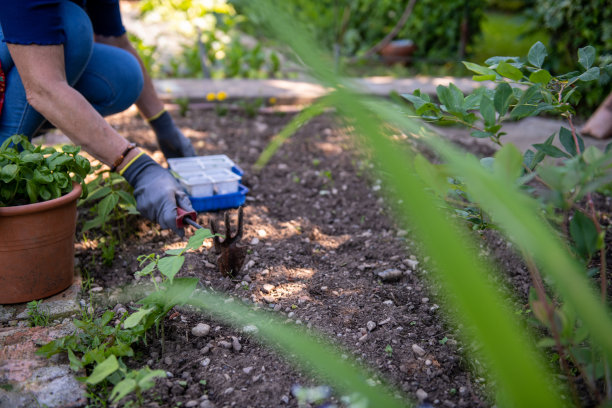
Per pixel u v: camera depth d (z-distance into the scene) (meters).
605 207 2.87
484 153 3.65
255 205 2.94
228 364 1.72
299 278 2.24
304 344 1.06
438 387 1.62
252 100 4.58
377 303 2.05
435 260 0.76
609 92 4.36
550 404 0.79
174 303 1.69
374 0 6.72
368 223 2.81
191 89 4.72
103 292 2.12
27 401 1.52
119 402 1.53
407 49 6.38
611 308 1.28
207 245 2.44
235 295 2.08
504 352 0.78
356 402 1.47
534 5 5.10
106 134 2.12
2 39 2.10
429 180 1.17
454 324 1.92
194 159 3.03
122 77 2.53
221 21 5.68
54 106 2.00
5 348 1.74
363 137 0.82
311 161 3.56
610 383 1.28
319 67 0.87
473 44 6.24
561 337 1.22
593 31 4.49
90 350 1.68
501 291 2.10
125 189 2.63
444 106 1.57
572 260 1.24
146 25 7.73
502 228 1.52
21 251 1.89
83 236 2.50
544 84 1.52
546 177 1.19
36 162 1.89
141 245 2.46
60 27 2.00
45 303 1.99
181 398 1.56
